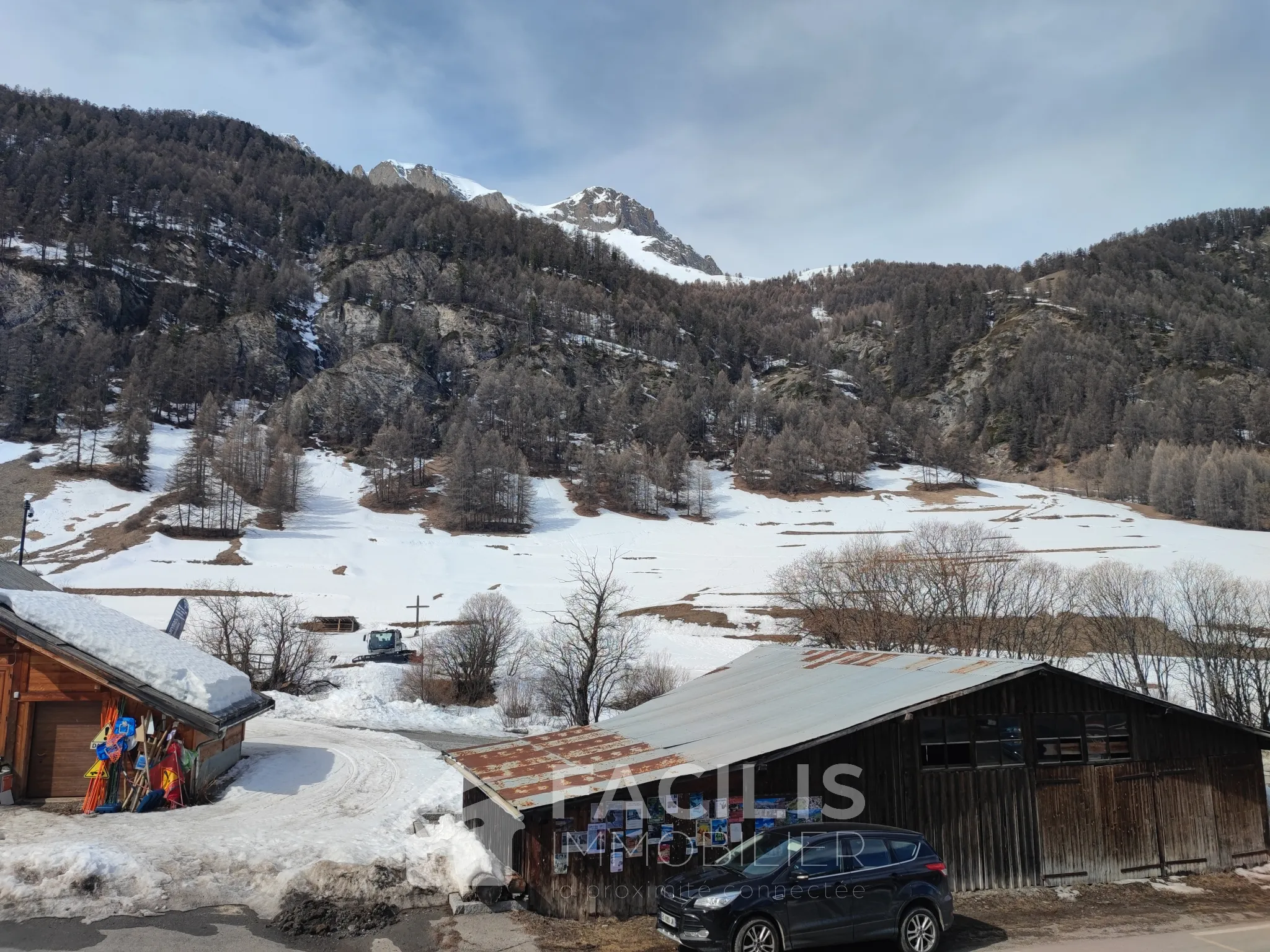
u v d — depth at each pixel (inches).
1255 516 4916.3
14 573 992.9
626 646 1867.6
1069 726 640.4
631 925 518.9
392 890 545.6
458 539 4926.2
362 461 6402.6
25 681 767.7
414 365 7819.9
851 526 5383.9
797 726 602.9
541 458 6948.8
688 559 4347.9
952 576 2246.6
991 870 599.5
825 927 447.5
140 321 7662.4
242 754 1019.9
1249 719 1845.5
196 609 2753.4
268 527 4694.9
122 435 5162.4
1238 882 633.6
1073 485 7062.0
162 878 538.0
